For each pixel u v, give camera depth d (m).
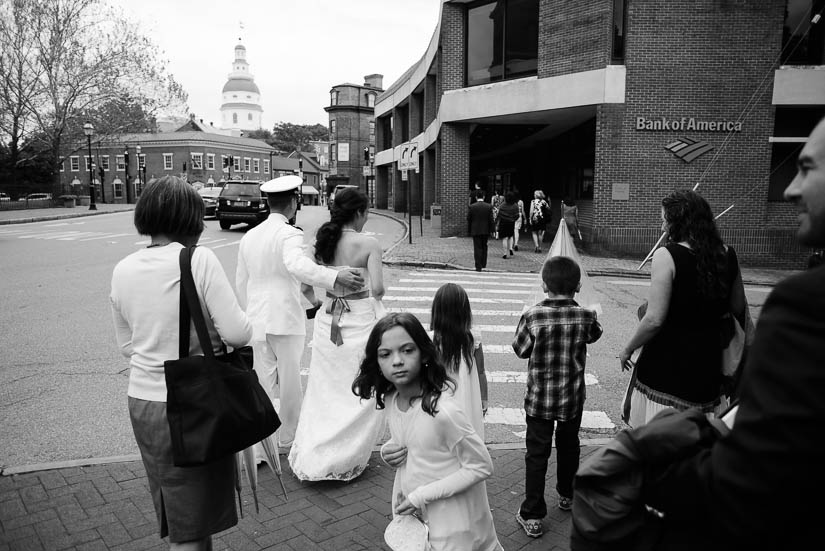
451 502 2.58
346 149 68.06
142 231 2.67
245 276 4.55
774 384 1.03
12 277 12.81
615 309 10.66
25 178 46.56
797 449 0.97
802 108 16.89
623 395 6.30
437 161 26.97
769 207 16.97
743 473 1.04
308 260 4.11
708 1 16.23
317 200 108.25
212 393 2.41
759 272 15.77
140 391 2.58
